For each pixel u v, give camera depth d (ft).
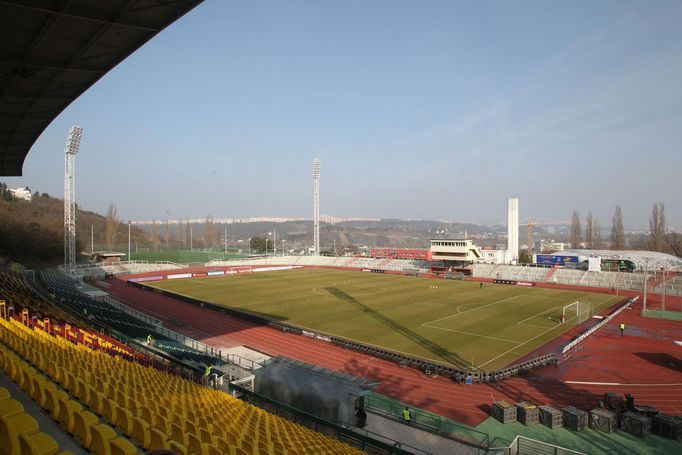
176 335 137.28
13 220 374.02
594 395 94.27
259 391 79.66
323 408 70.90
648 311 187.21
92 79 97.91
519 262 400.06
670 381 102.47
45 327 96.94
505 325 156.56
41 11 66.64
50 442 29.84
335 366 114.32
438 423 78.43
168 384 65.87
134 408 46.60
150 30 75.20
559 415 77.92
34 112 122.93
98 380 53.36
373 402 89.86
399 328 151.64
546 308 189.47
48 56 85.15
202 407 57.31
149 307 192.13
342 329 150.20
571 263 318.65
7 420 31.91
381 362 117.70
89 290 225.76
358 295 225.35
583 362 116.78
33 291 162.81
